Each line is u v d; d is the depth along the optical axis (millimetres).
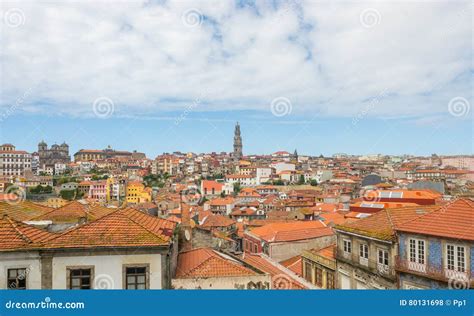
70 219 24766
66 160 198000
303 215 78562
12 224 17594
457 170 78125
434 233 21484
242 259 27688
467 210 22031
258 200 138250
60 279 16484
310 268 34500
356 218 45781
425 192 50062
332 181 146375
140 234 17891
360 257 27297
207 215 80312
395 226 24797
